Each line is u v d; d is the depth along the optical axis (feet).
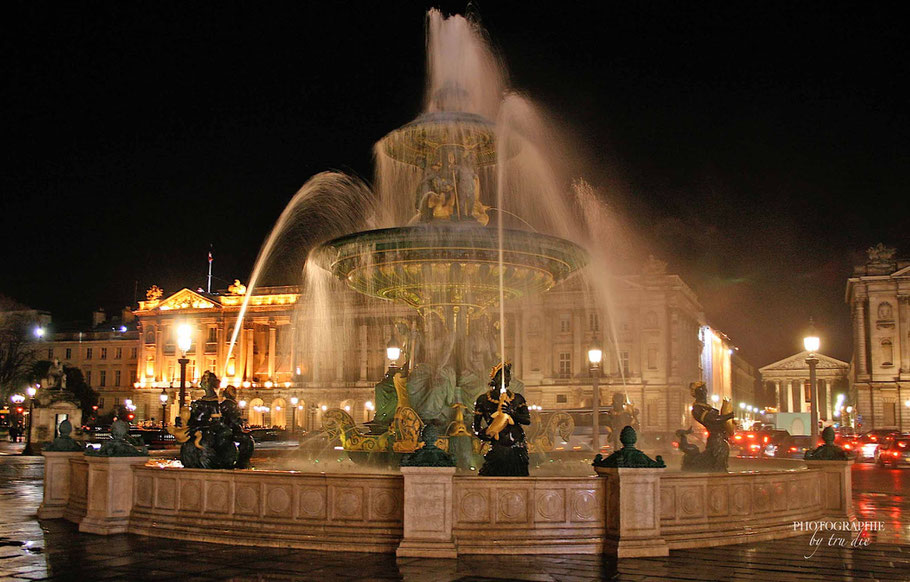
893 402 295.69
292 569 30.12
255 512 35.78
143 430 171.01
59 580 28.53
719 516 36.52
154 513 38.73
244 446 44.45
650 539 33.24
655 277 290.97
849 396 410.93
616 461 33.71
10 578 28.86
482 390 49.65
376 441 49.62
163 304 368.89
